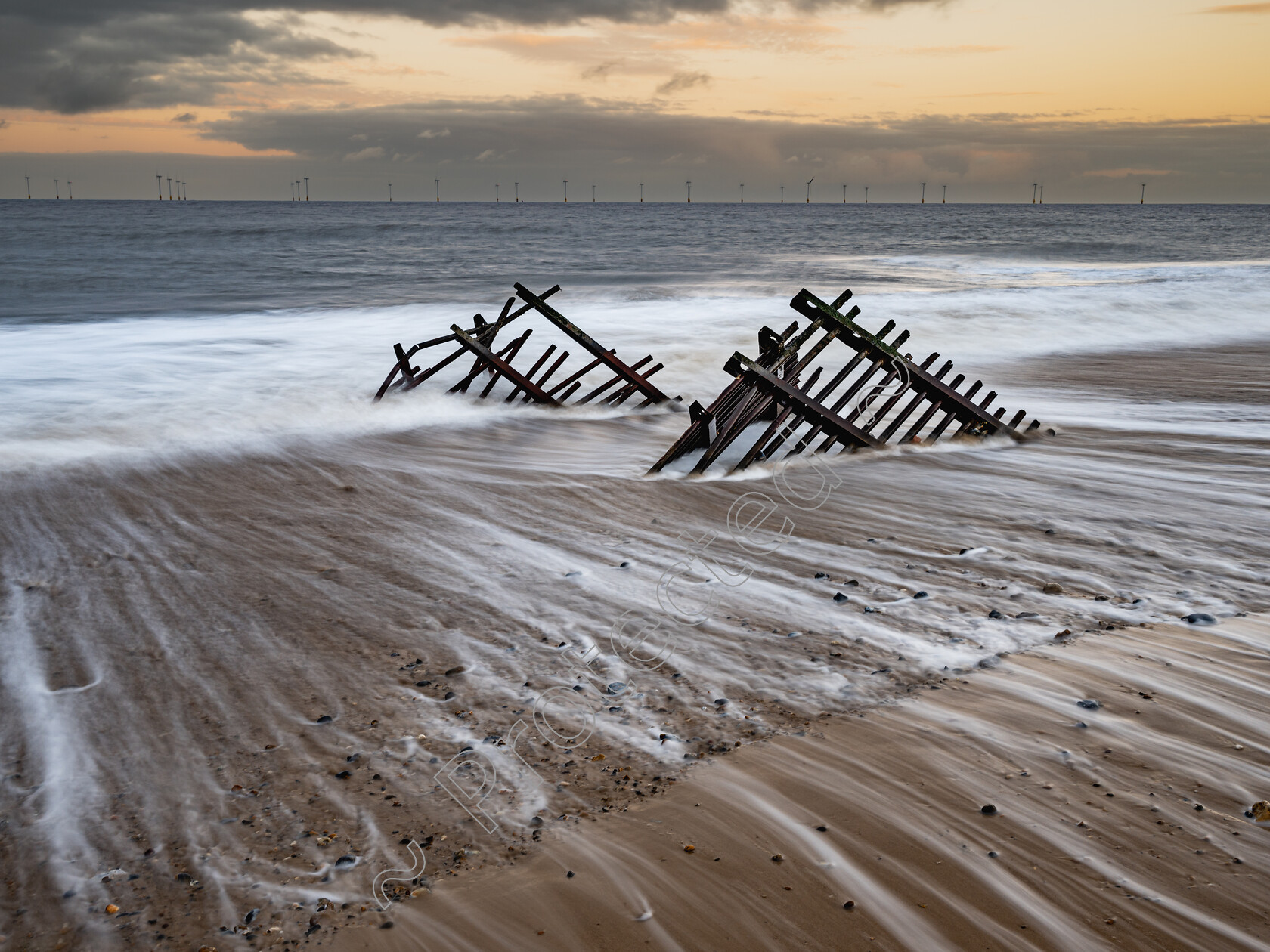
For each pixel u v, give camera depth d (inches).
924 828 113.3
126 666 159.0
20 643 168.1
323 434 350.0
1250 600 185.8
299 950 94.7
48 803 120.0
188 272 1269.7
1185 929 96.4
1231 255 1759.4
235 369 478.6
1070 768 125.6
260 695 148.7
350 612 182.2
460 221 3966.5
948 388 330.0
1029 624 174.4
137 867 107.7
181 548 221.3
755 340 592.1
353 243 2162.9
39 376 452.8
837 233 2849.4
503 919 98.8
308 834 113.3
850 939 95.7
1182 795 119.5
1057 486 276.4
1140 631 170.9
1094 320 674.8
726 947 94.9
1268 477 284.4
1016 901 101.0
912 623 175.6
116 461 303.0
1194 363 527.8
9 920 99.2
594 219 4581.7
